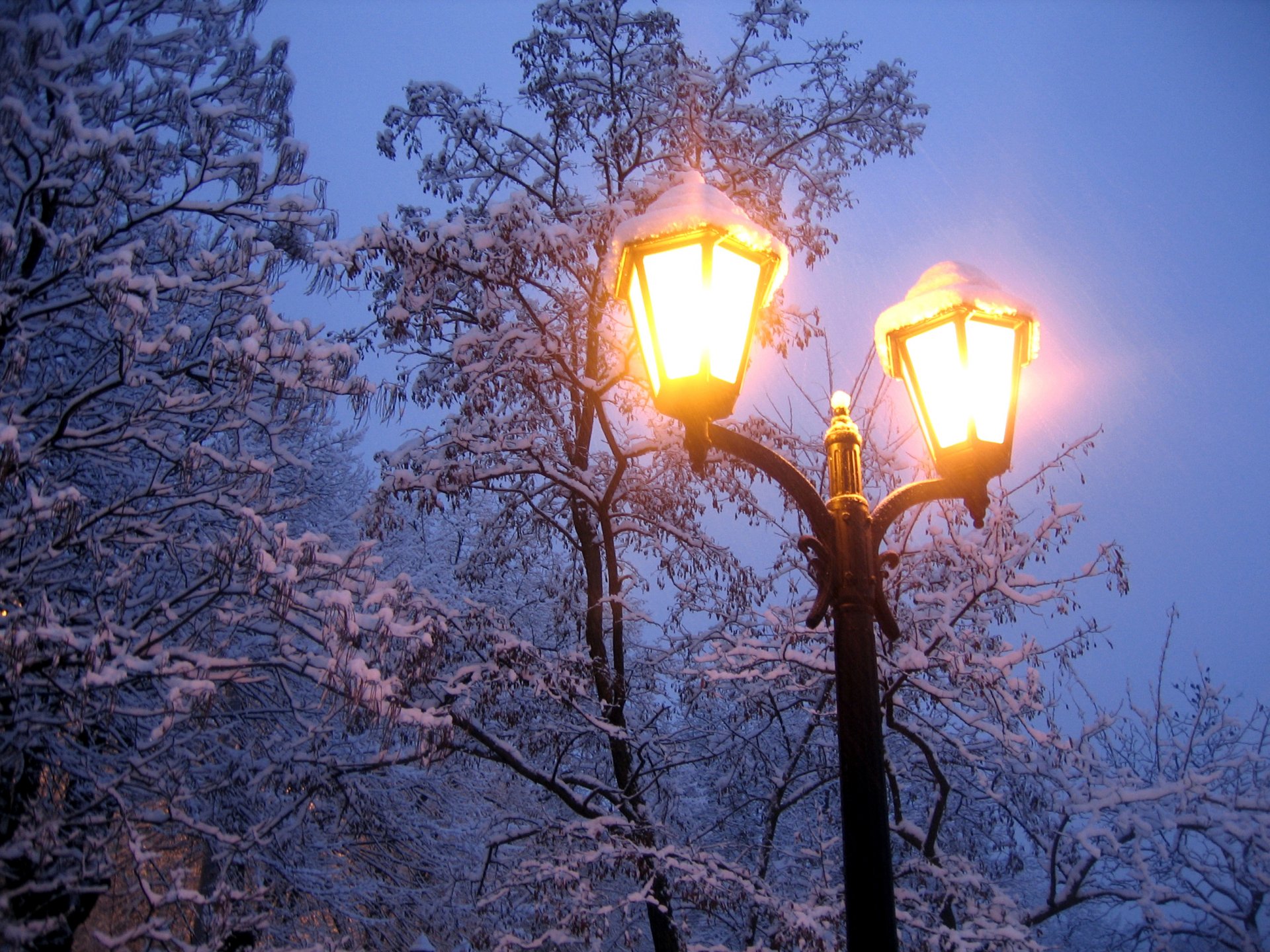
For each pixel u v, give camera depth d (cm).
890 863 329
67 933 763
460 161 1184
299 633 945
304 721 973
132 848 702
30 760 830
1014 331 402
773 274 371
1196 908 938
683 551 1129
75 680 736
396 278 1052
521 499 1142
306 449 1397
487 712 964
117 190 757
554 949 880
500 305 1040
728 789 1130
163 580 957
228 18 916
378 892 1270
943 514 990
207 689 646
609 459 1189
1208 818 932
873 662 356
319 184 870
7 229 648
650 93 1143
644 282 358
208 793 991
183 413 832
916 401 402
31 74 695
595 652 1073
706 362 346
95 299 693
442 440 1055
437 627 743
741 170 1149
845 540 373
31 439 793
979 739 1127
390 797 1272
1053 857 975
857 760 339
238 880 1070
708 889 842
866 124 1234
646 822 977
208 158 829
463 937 1305
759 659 968
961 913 934
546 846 998
